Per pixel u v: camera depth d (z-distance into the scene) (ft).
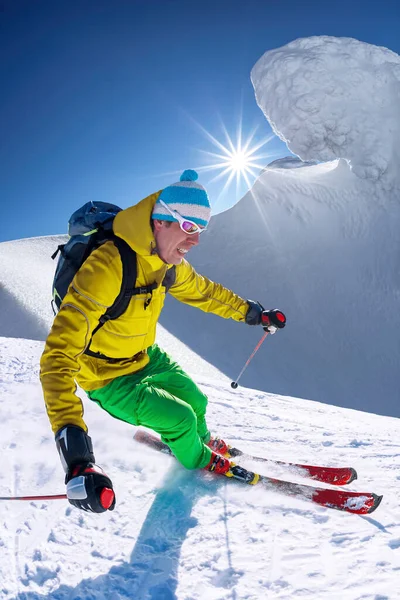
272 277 112.37
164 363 8.27
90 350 7.09
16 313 87.92
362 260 110.01
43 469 8.18
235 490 7.54
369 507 6.77
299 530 6.38
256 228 126.31
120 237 6.47
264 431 12.05
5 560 5.73
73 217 7.04
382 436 12.03
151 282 6.85
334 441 11.24
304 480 8.41
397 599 4.99
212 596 5.16
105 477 4.79
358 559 5.70
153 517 6.72
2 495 7.30
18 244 135.85
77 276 6.20
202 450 7.77
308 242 118.01
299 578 5.40
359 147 104.53
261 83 104.12
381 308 101.45
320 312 102.17
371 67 100.89
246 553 5.88
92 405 12.57
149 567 5.64
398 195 111.86
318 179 129.39
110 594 5.20
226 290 9.19
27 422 10.53
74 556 5.84
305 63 99.35
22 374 15.81
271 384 80.38
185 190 6.37
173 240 6.58
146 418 7.32
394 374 89.30
